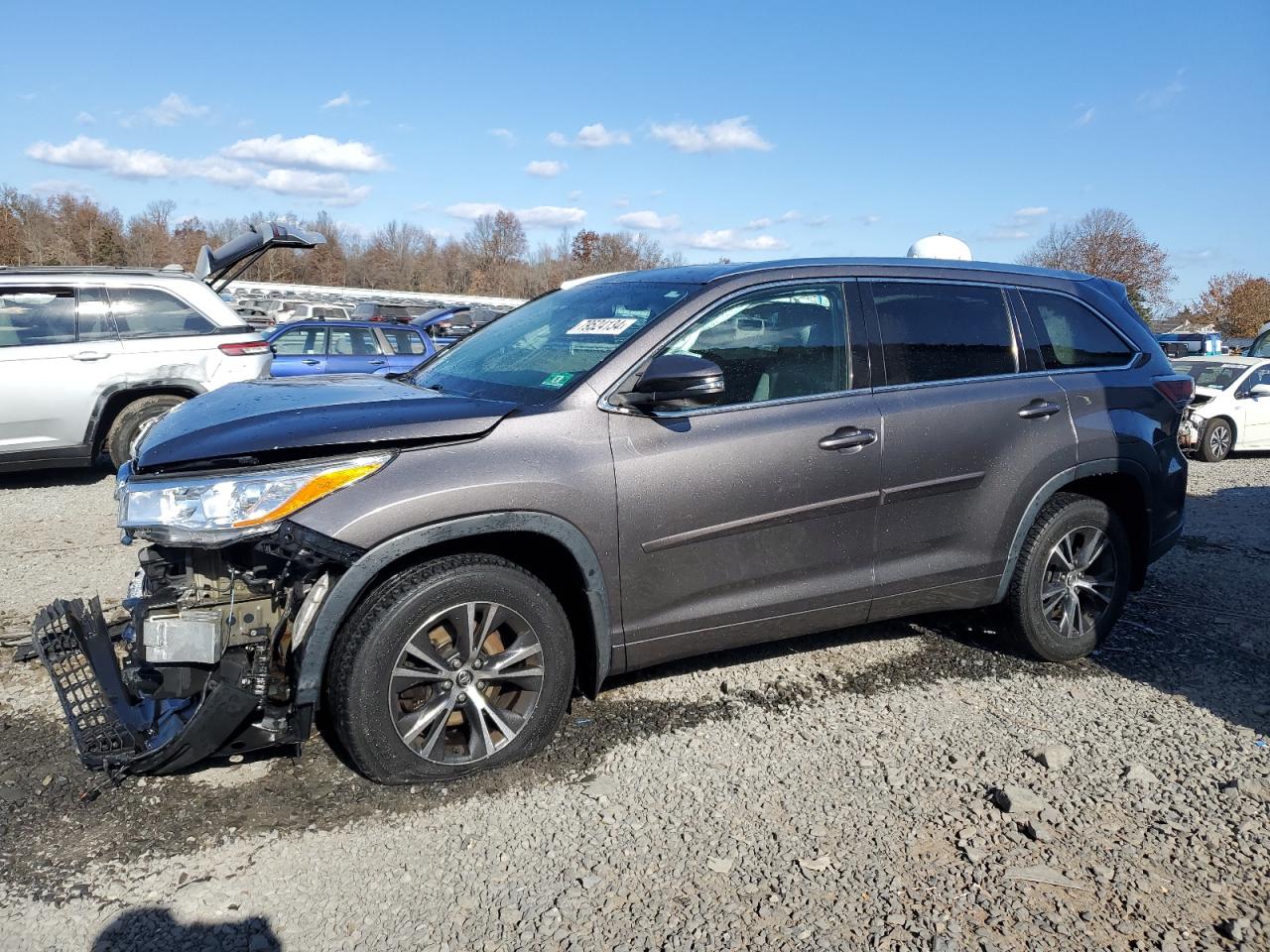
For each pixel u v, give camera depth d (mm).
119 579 5547
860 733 3770
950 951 2516
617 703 3980
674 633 3631
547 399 3484
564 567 3467
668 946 2527
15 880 2754
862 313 4059
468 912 2656
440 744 3260
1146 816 3191
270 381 4035
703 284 3830
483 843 2979
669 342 3627
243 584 3023
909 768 3496
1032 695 4180
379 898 2713
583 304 4199
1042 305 4559
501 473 3193
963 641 4805
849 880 2820
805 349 3900
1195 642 4898
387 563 3033
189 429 3189
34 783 3250
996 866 2896
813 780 3393
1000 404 4203
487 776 3367
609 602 3469
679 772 3436
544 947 2521
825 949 2521
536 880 2803
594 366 3543
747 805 3219
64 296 8258
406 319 27703
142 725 3070
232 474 2920
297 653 3008
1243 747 3717
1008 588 4363
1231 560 6480
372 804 3182
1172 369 4957
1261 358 13320
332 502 2979
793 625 3893
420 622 3129
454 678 3229
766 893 2752
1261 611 5410
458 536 3133
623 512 3422
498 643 3377
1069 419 4371
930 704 4055
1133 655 4688
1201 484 10211
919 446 3988
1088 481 4652
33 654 4199
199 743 2916
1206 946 2566
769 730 3775
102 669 3393
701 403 3494
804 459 3736
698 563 3615
